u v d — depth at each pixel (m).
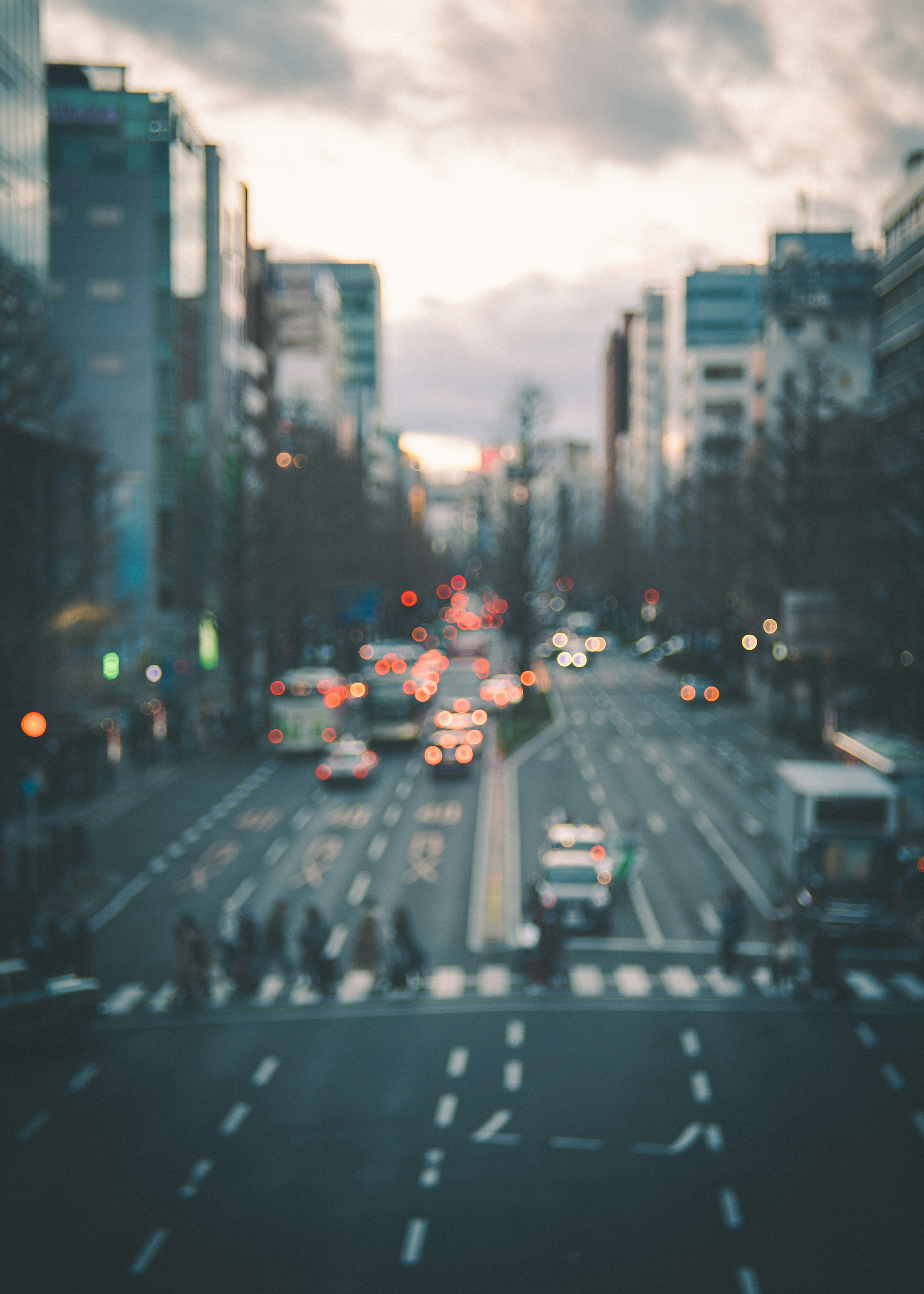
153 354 69.31
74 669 36.78
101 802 46.88
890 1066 20.58
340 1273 13.09
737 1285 12.75
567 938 30.27
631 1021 23.53
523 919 29.41
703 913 32.38
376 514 116.44
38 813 43.94
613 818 43.66
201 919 31.67
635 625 148.88
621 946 29.48
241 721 60.22
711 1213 14.64
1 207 38.16
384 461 189.00
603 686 93.25
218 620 61.19
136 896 34.00
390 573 124.31
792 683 64.31
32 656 31.72
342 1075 20.23
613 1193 15.27
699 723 70.12
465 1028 23.16
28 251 40.81
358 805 46.41
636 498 175.50
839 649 51.53
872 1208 14.78
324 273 133.88
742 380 139.50
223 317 79.44
